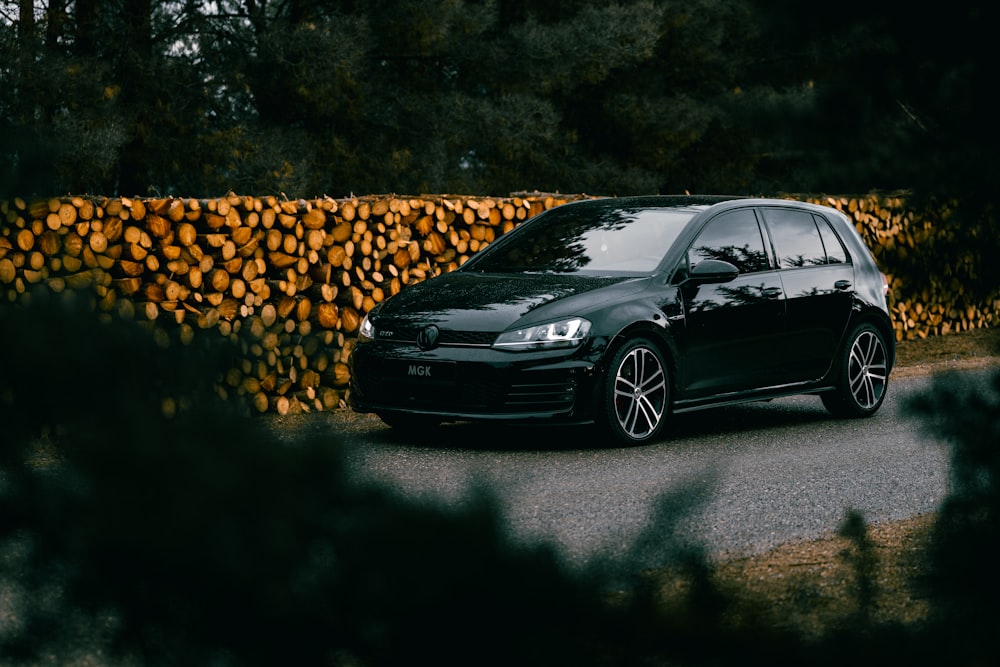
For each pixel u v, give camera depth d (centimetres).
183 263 796
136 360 116
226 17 1750
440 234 962
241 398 123
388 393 712
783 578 208
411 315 714
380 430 774
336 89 1659
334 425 126
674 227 773
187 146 1625
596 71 1900
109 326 116
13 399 114
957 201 221
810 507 532
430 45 1816
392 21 1755
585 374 682
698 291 750
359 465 124
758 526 491
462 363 681
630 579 145
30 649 125
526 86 1916
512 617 126
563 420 682
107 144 1309
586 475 607
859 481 598
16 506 115
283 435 122
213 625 121
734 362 769
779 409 921
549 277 746
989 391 251
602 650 138
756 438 756
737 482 593
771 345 793
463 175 1920
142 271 780
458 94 1828
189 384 118
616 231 786
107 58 1587
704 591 154
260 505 116
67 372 113
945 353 1316
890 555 372
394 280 927
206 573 117
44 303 116
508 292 716
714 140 2366
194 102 1652
